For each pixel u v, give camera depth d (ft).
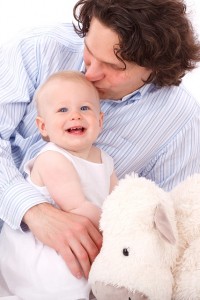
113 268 3.52
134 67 4.54
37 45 5.22
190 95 5.52
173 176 5.60
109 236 3.65
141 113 5.22
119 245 3.57
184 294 3.61
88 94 4.58
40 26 5.45
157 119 5.28
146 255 3.50
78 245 4.06
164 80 4.99
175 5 4.44
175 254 3.67
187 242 3.77
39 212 4.31
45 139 4.79
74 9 4.61
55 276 4.11
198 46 4.86
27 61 5.24
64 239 4.10
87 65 4.67
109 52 4.34
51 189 4.38
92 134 4.54
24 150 5.22
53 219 4.21
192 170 5.67
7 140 5.13
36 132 5.22
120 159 5.30
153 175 5.65
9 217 4.42
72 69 5.31
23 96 5.11
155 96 5.24
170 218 3.68
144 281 3.46
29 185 4.50
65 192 4.33
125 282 3.46
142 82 4.89
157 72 4.79
